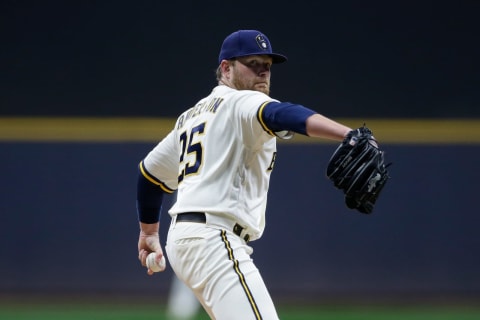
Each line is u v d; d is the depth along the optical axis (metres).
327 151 44.28
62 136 44.84
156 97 47.78
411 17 47.59
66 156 44.81
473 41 47.41
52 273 44.22
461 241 43.97
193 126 14.73
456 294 43.25
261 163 14.21
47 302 40.19
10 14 47.75
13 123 44.88
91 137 44.94
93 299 41.12
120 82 47.75
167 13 47.94
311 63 47.78
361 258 43.91
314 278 43.81
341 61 47.75
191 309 37.69
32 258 44.28
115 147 44.91
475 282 43.69
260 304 13.36
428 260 43.91
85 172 44.75
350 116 47.56
